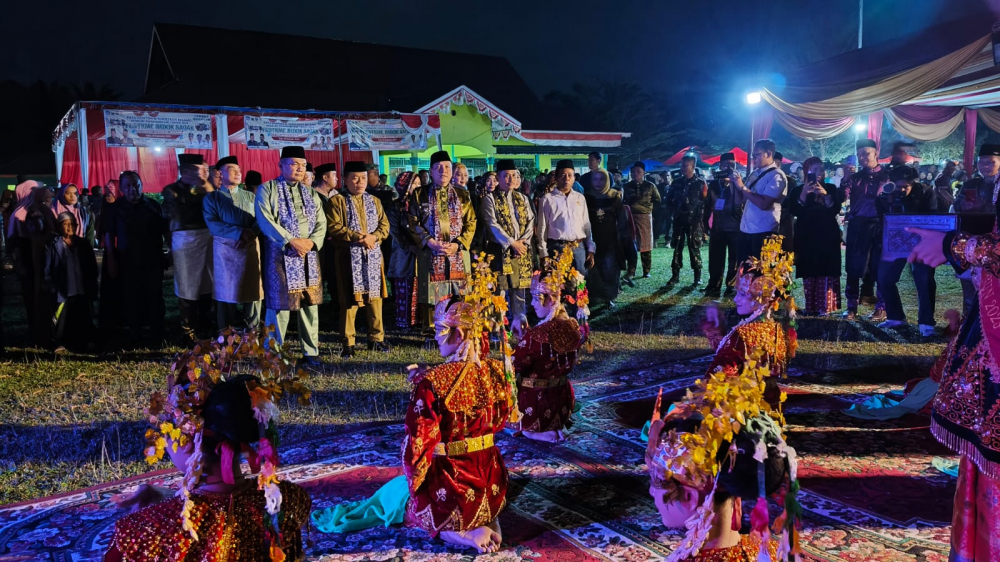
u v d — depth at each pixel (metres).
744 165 27.23
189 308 8.45
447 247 8.19
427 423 3.49
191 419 2.46
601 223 10.18
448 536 3.77
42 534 3.97
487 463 3.76
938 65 8.85
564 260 5.32
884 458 4.83
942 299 10.46
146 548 2.38
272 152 21.41
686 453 2.37
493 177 10.81
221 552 2.43
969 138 14.47
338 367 7.41
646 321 9.50
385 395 6.43
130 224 8.46
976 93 11.50
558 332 5.18
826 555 3.60
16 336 9.48
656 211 18.92
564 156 24.89
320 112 11.24
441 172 8.19
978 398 2.76
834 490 4.35
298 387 2.62
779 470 2.38
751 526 2.37
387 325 9.70
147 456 2.43
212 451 2.49
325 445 5.27
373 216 8.01
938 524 3.91
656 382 6.78
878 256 9.43
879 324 8.95
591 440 5.31
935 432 2.97
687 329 8.95
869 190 9.19
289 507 2.63
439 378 3.54
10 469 4.93
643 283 12.82
